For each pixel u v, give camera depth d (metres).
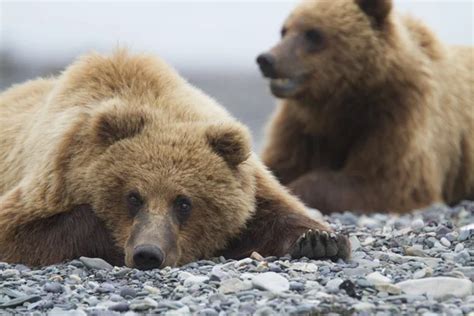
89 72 13.12
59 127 12.52
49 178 12.12
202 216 11.84
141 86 12.82
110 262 11.91
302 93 19.52
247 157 12.07
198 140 11.95
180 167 11.69
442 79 20.11
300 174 20.58
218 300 9.78
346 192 18.80
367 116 19.33
